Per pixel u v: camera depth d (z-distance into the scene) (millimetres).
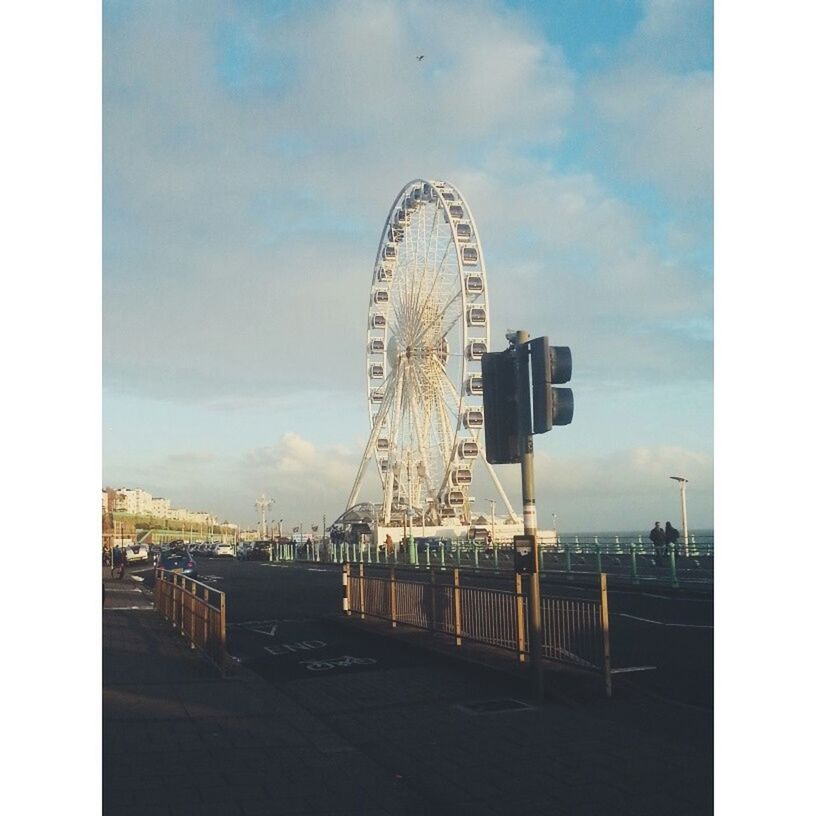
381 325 82375
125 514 127250
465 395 65562
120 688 12227
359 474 92375
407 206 76625
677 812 6852
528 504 10828
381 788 7500
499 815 6832
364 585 20000
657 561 31109
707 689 11594
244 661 15672
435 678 12898
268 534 154625
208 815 6789
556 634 12375
